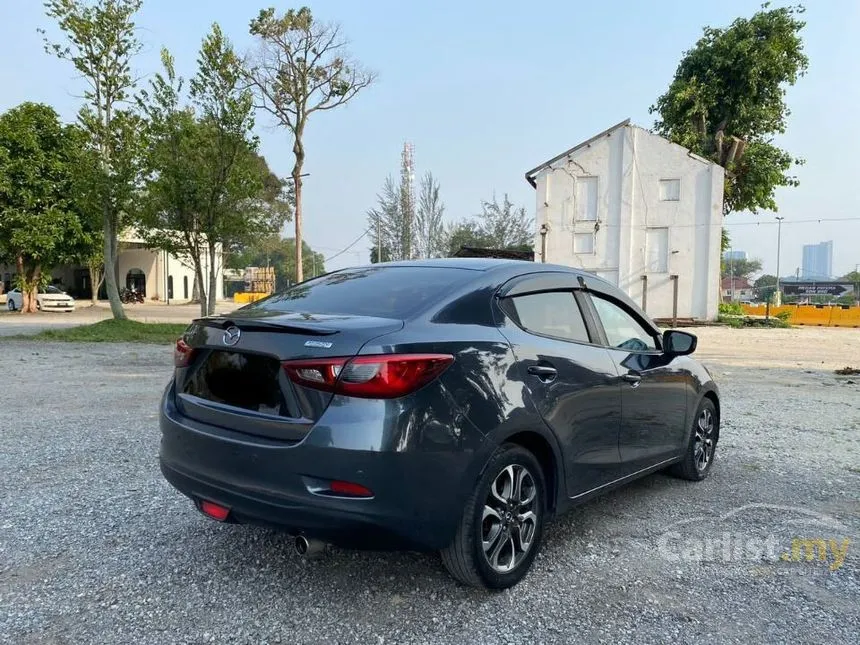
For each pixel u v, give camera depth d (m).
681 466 4.97
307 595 3.12
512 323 3.37
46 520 4.02
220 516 3.10
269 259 80.81
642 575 3.40
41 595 3.08
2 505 4.27
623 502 4.57
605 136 32.06
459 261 3.97
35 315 30.38
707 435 5.20
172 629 2.80
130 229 20.41
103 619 2.87
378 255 41.28
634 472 4.16
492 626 2.87
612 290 4.34
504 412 3.04
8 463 5.22
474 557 2.97
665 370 4.44
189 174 16.28
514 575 3.20
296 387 2.81
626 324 4.34
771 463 5.63
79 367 11.37
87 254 31.39
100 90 17.44
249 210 17.66
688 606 3.08
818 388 10.30
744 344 19.84
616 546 3.78
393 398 2.71
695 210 31.16
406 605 3.04
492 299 3.37
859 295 86.56
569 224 32.69
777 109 33.47
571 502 3.56
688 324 30.70
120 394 8.56
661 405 4.39
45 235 28.39
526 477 3.26
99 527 3.92
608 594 3.18
